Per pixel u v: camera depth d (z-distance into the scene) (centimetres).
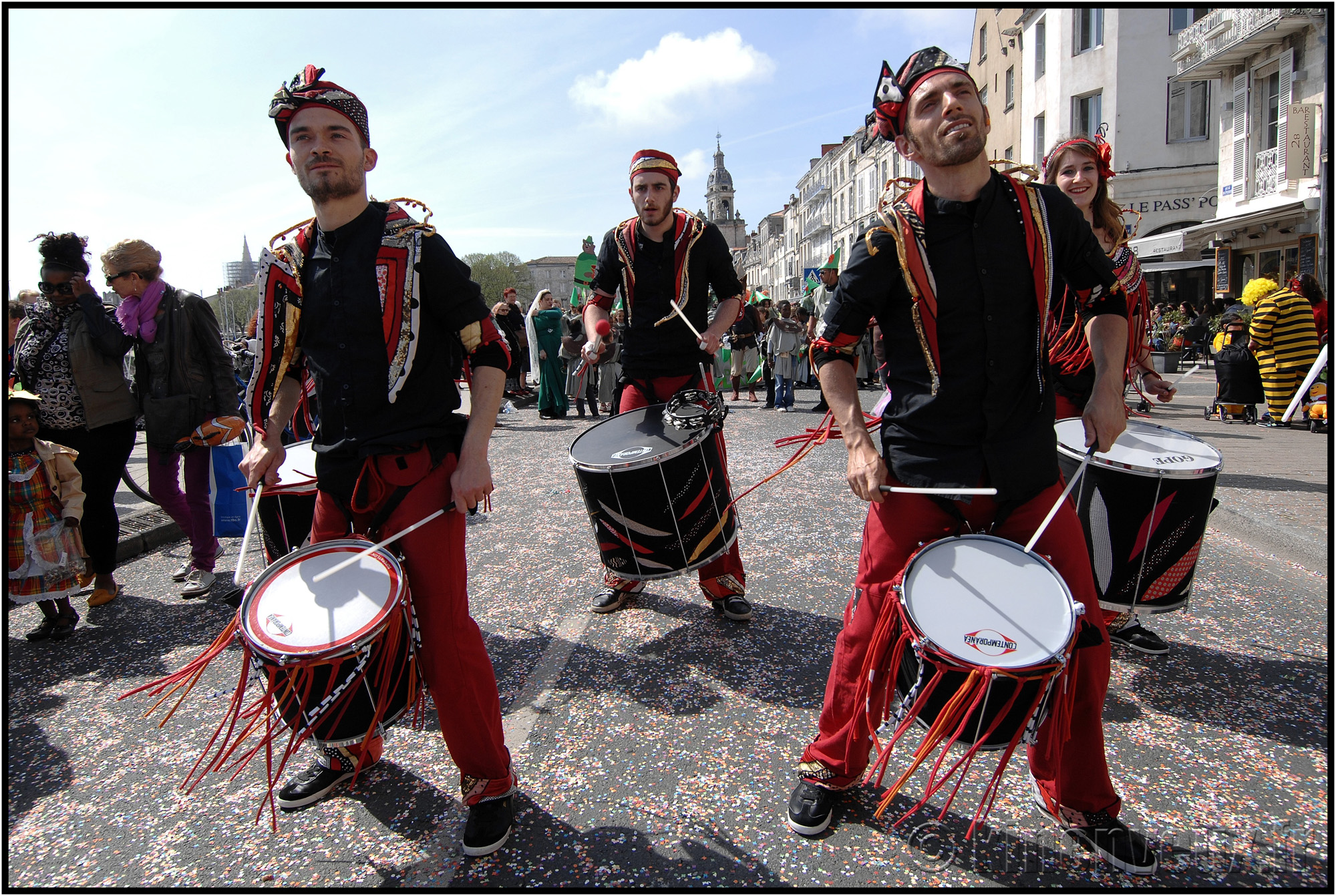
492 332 216
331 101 201
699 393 337
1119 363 199
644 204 339
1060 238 195
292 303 213
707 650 334
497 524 558
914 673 185
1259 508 509
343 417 212
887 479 204
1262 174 1733
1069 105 2353
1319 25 1549
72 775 260
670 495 314
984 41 3133
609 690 301
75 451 412
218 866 212
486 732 212
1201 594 380
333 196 204
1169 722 265
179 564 510
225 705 308
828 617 366
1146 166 2231
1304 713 270
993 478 194
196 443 434
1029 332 194
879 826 215
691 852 208
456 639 208
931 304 193
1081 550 197
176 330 428
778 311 1278
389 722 201
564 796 234
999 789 228
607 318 376
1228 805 221
